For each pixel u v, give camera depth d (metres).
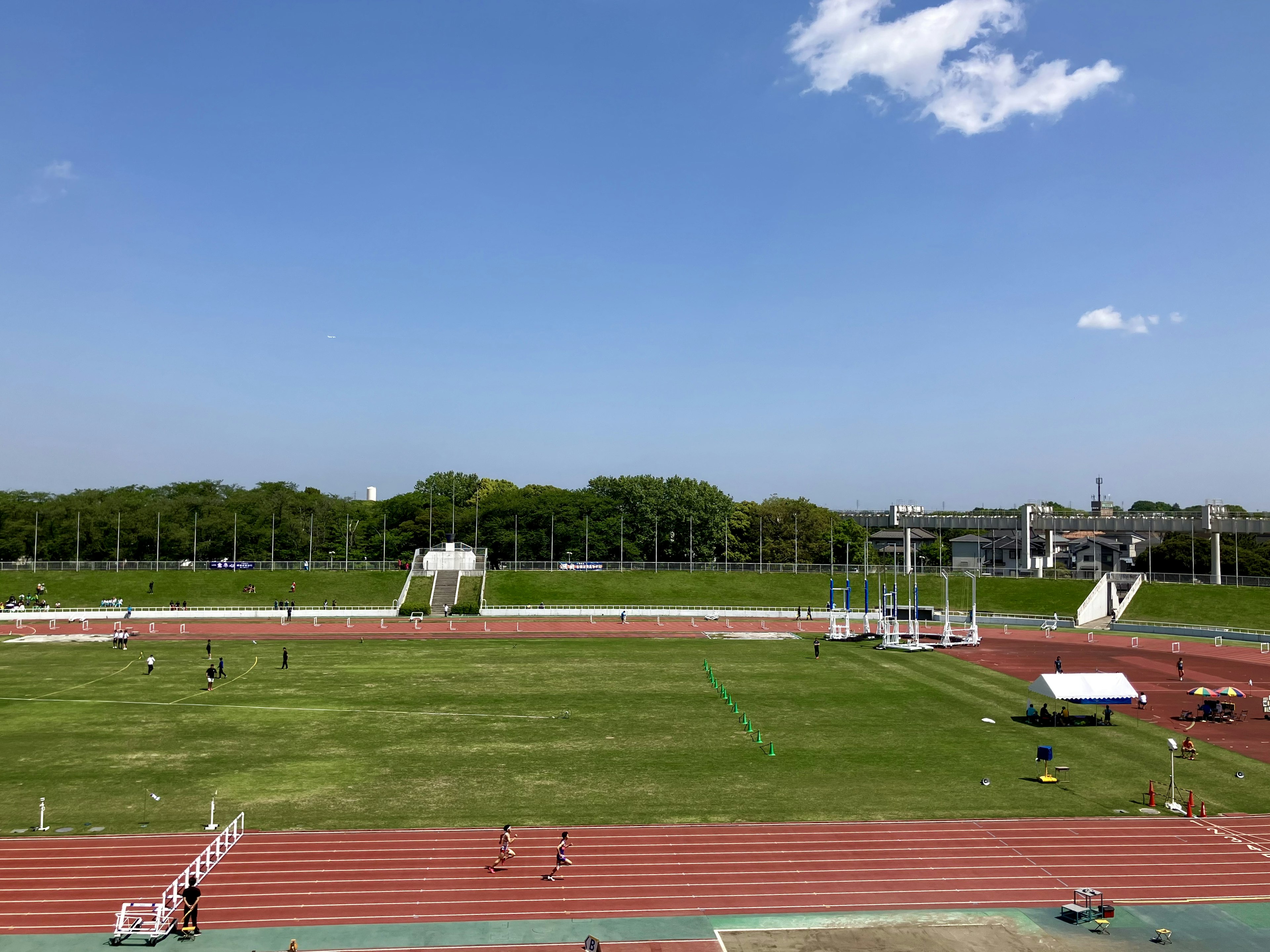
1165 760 50.66
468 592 137.12
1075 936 30.22
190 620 117.19
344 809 41.53
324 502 189.12
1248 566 152.75
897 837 38.66
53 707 62.75
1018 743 54.44
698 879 34.28
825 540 184.38
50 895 32.50
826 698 68.31
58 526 155.25
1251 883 34.47
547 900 32.38
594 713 62.34
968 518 166.75
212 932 29.88
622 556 164.25
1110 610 128.75
